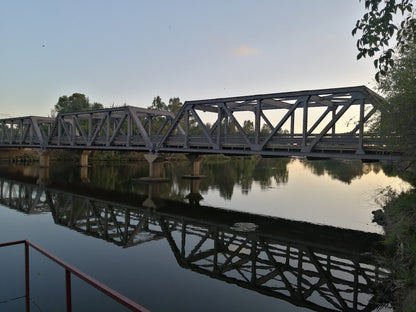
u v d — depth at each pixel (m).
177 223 17.73
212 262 11.80
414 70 11.63
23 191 28.05
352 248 13.55
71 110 76.75
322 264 11.73
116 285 9.45
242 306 8.39
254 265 11.55
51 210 20.75
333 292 9.38
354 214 19.72
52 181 34.50
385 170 23.08
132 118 33.97
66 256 11.84
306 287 9.73
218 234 15.59
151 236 15.12
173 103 93.44
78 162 62.97
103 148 37.03
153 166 34.31
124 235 15.19
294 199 24.92
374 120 15.14
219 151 25.59
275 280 10.26
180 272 10.69
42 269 10.09
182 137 29.94
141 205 22.45
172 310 8.04
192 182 34.34
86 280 3.24
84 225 16.95
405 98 11.52
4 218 18.25
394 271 9.77
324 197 25.91
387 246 12.78
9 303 7.52
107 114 37.44
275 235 15.45
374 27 4.54
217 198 25.14
